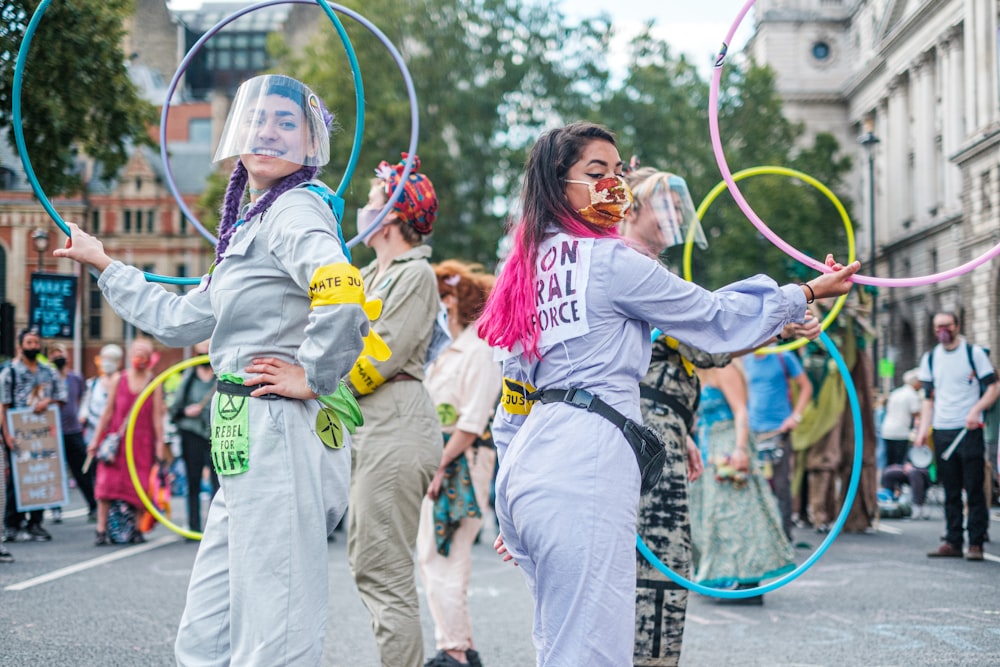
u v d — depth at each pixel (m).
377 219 4.36
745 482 6.85
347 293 2.88
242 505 3.00
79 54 12.95
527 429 2.94
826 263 3.13
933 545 10.34
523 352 2.99
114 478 10.72
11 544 10.91
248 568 2.97
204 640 3.06
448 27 39.09
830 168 51.69
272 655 2.93
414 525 4.26
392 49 4.73
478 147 39.09
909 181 55.16
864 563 9.00
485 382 5.14
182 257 57.94
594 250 2.93
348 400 3.26
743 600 7.08
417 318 4.29
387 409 4.25
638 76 44.03
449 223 38.34
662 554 3.94
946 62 46.84
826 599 7.21
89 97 13.39
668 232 4.14
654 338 4.04
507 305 3.00
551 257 2.97
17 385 11.62
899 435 16.52
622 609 2.80
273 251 3.06
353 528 4.25
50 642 5.75
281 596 2.96
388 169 4.65
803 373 9.71
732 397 6.81
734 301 2.98
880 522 13.17
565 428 2.86
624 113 43.16
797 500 12.38
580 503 2.80
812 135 67.94
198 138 60.22
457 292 5.60
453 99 38.25
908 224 53.38
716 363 4.03
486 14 40.25
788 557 6.86
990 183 34.97
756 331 2.97
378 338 4.14
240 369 3.08
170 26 16.31
